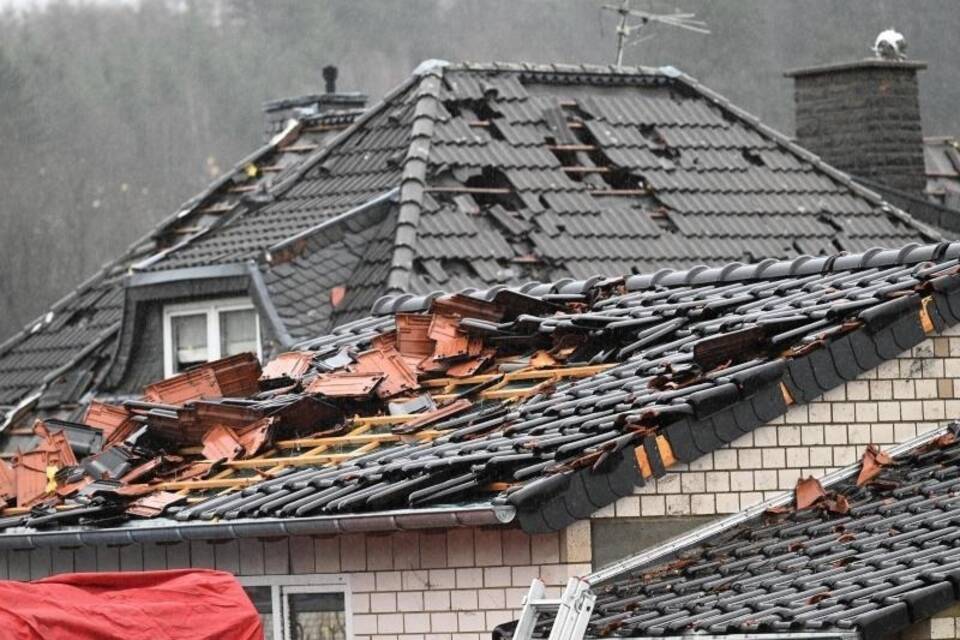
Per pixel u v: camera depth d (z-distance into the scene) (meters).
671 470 34.16
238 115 140.00
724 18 131.00
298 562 36.47
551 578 34.19
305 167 72.69
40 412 72.56
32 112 133.12
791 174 73.62
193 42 141.12
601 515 33.97
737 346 35.91
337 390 41.31
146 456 41.34
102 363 72.50
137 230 134.12
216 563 37.44
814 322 36.22
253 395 43.84
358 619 35.75
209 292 65.19
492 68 72.94
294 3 144.75
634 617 30.83
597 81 74.69
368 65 145.12
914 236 73.44
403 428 38.59
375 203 66.25
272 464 39.22
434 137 68.19
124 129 136.38
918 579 28.89
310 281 64.44
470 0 149.88
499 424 37.00
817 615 28.38
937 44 135.75
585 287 43.31
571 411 36.03
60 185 132.88
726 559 33.03
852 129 88.38
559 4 147.50
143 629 30.59
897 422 35.38
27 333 78.69
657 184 70.25
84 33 138.12
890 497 34.22
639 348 38.88
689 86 76.00
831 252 70.62
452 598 34.97
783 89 131.00
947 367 35.62
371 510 34.41
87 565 39.31
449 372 41.53
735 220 70.25
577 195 68.31
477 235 64.81
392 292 60.75
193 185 136.88
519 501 32.50
